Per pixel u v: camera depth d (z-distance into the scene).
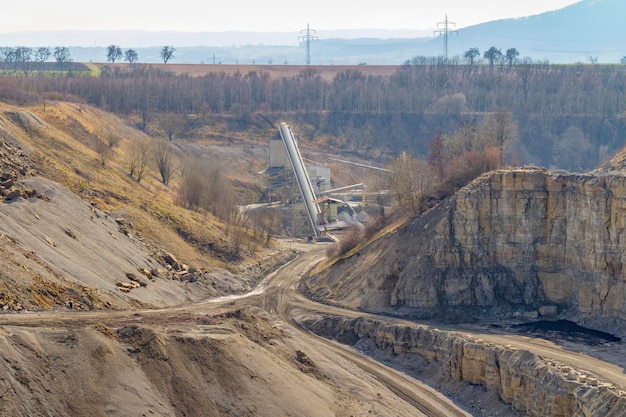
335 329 150.12
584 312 142.62
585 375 108.31
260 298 170.25
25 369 82.88
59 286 118.62
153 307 136.00
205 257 185.12
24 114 199.75
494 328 141.12
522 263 152.88
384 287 159.62
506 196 153.75
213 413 92.12
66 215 149.88
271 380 100.69
